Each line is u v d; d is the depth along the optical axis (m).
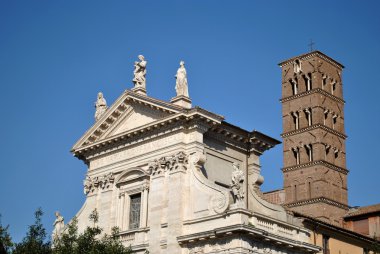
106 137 59.06
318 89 98.31
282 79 103.62
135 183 56.50
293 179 96.12
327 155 96.88
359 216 80.94
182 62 55.19
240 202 48.47
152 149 55.59
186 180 52.59
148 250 52.03
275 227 50.75
